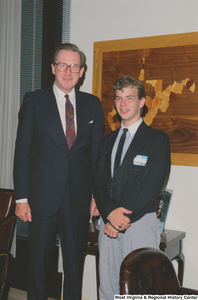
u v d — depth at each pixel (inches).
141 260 45.8
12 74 130.0
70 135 80.7
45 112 79.2
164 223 88.5
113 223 71.4
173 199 93.5
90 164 87.4
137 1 96.7
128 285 42.0
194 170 90.6
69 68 78.5
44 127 78.6
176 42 91.0
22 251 137.0
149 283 45.4
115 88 76.9
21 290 115.0
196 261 90.9
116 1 100.0
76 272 84.0
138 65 96.6
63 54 78.7
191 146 90.2
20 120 80.8
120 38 99.8
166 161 73.2
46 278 82.4
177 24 91.1
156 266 47.3
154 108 94.5
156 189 71.2
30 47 132.6
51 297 109.7
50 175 78.5
